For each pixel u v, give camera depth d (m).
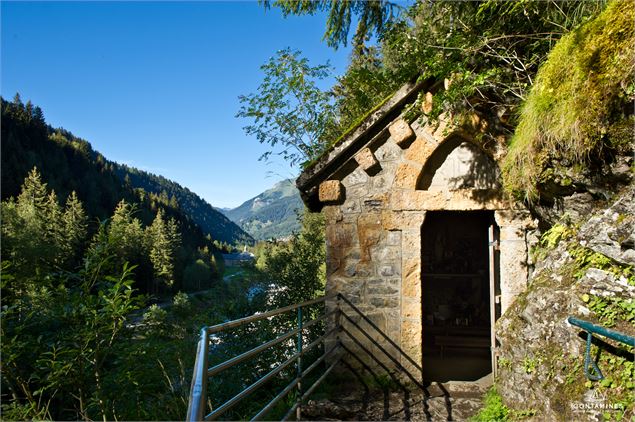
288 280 8.16
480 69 4.77
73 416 3.57
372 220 5.32
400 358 5.16
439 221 8.27
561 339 3.23
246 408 4.71
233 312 6.50
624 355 2.73
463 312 7.88
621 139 3.05
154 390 4.01
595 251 3.24
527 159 3.92
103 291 3.27
